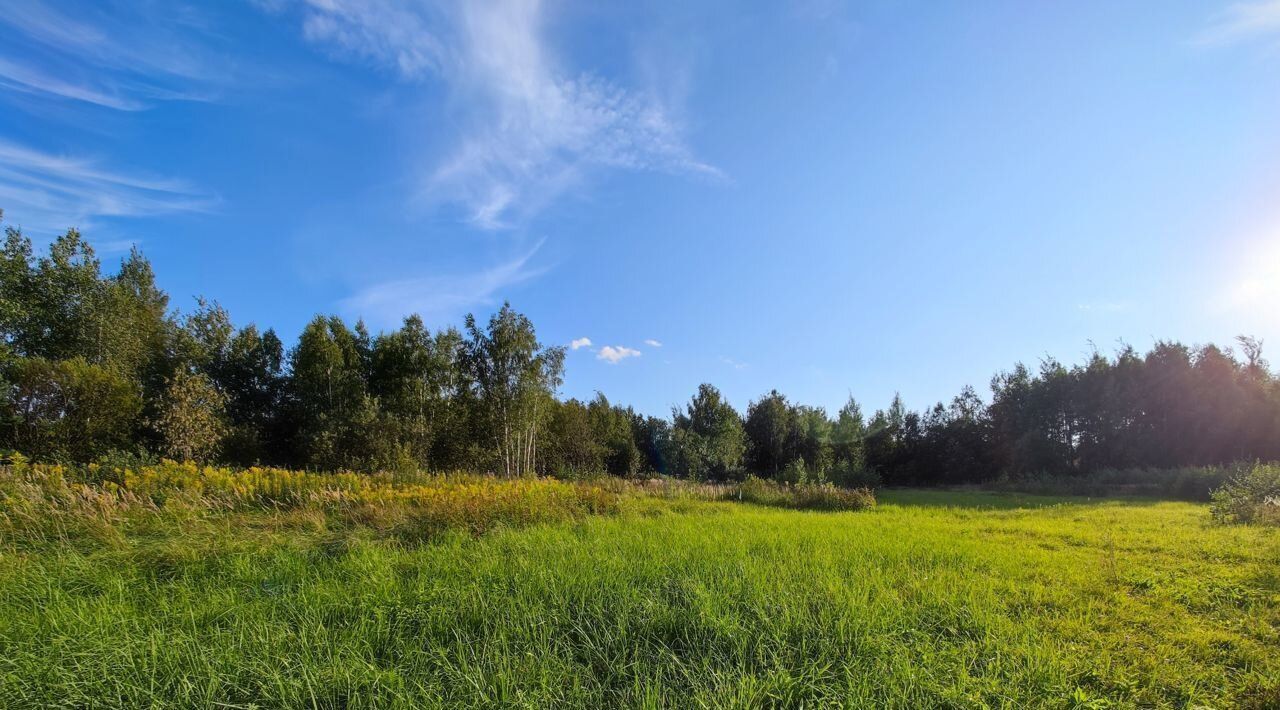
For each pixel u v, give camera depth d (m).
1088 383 37.41
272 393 37.56
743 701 3.66
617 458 45.19
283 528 9.44
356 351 37.28
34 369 21.84
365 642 4.55
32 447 21.44
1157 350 35.38
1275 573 6.97
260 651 4.32
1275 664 4.41
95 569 6.43
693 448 34.81
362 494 12.19
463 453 33.72
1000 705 3.73
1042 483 29.98
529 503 11.61
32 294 26.95
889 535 10.41
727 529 10.73
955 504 20.20
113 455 14.93
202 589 6.06
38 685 3.76
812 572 6.80
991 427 44.97
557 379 34.31
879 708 3.70
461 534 8.84
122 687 3.76
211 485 12.20
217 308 37.09
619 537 9.20
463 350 34.47
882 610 5.32
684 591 5.77
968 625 5.12
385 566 6.70
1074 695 3.81
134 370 29.45
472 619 5.13
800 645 4.59
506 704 3.67
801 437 47.16
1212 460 31.92
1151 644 4.80
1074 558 8.23
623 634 4.75
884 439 47.72
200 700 3.64
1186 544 9.40
